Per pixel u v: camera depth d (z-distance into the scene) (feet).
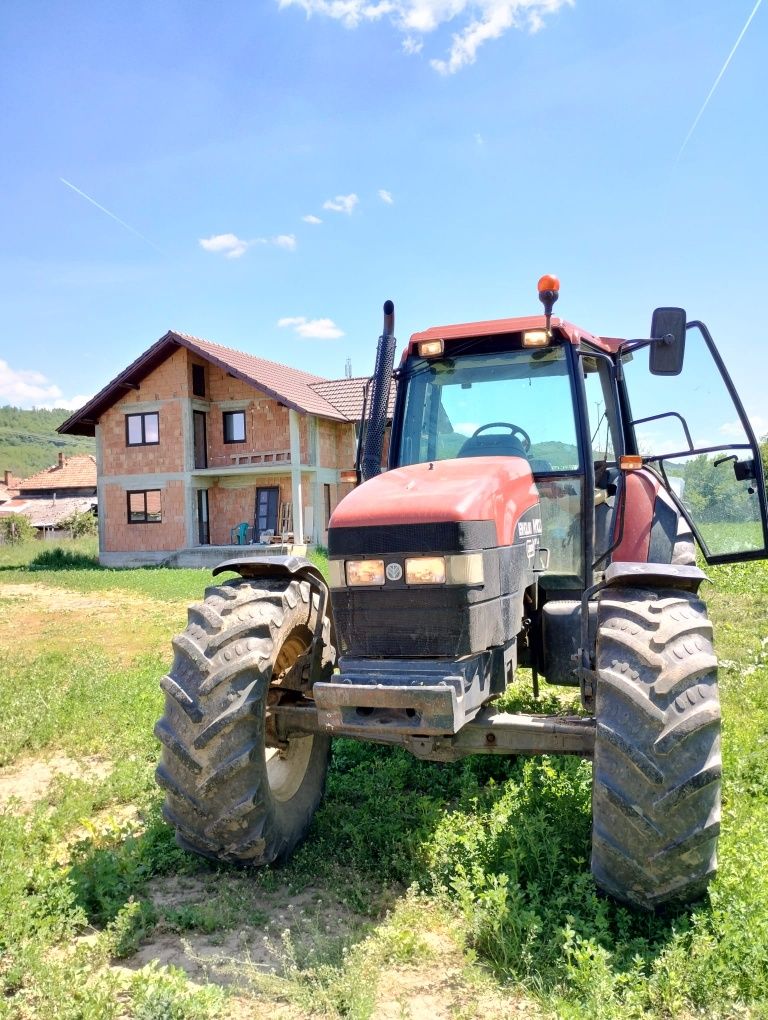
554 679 13.28
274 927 10.52
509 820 12.26
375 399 15.15
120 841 12.78
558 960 9.08
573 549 13.99
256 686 11.10
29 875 11.50
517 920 9.62
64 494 197.57
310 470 82.99
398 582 10.64
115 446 88.94
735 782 13.64
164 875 12.16
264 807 11.25
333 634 13.84
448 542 10.44
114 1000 8.79
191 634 11.52
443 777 15.02
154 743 18.16
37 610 46.68
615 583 11.34
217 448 89.61
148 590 55.21
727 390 14.38
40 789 16.16
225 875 11.91
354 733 11.32
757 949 8.78
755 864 10.52
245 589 12.21
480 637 10.59
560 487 14.08
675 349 13.60
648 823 9.45
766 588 33.86
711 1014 8.37
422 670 10.43
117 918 10.30
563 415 14.21
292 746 13.58
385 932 9.93
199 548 83.35
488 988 8.98
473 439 14.73
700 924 9.37
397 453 15.28
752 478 14.26
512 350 14.66
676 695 9.67
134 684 23.77
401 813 13.32
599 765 9.91
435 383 15.23
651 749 9.47
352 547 10.94
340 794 14.55
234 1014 8.80
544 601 14.06
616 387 16.21
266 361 97.71
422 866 11.60
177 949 10.14
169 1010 8.40
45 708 21.06
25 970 9.39
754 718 17.19
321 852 12.46
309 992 8.89
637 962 8.86
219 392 89.30
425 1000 8.90
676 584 11.09
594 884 10.37
